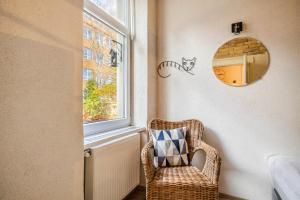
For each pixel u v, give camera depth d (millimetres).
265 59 1705
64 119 958
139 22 2025
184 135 1821
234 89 1838
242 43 1791
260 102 1739
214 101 1924
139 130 1913
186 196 1343
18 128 755
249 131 1783
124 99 2004
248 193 1791
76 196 1033
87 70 1495
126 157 1648
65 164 964
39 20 829
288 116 1652
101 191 1329
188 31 2037
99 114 1645
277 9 1670
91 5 1486
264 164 1729
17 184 754
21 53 761
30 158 799
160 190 1357
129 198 1846
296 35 1616
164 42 2150
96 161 1271
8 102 722
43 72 849
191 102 2033
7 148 722
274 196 1569
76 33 1032
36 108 821
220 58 1885
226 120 1874
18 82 752
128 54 2014
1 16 696
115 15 1853
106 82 1730
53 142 899
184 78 2061
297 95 1624
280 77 1670
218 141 1908
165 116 2156
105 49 1713
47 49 867
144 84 2010
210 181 1390
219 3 1891
